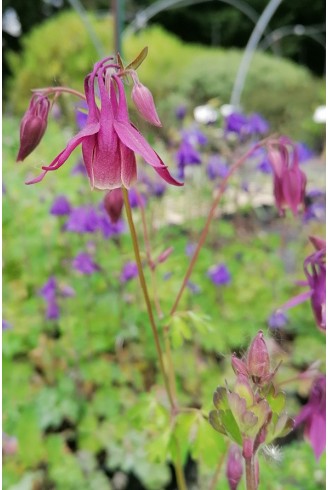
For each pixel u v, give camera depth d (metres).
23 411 0.40
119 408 0.41
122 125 0.16
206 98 1.60
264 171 0.57
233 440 0.14
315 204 0.57
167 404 0.39
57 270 0.54
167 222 0.62
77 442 0.40
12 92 1.81
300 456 0.34
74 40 1.64
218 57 1.69
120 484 0.38
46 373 0.45
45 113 0.21
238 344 0.47
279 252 0.62
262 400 0.13
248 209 0.70
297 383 0.43
